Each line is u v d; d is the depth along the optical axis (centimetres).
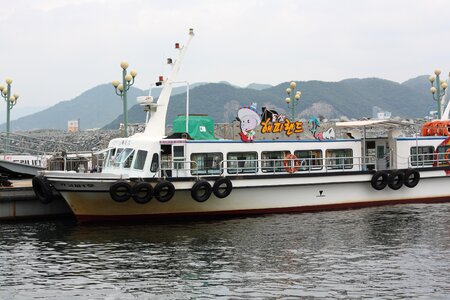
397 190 3206
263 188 2872
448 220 2703
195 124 2992
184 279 1784
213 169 2867
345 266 1909
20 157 4088
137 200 2605
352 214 2897
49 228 2630
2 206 2858
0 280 1795
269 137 3078
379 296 1609
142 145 2745
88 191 2609
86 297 1636
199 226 2606
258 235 2398
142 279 1789
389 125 3173
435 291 1642
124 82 3331
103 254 2103
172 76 2980
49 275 1845
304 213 2941
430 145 3372
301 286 1705
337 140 3156
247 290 1673
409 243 2231
